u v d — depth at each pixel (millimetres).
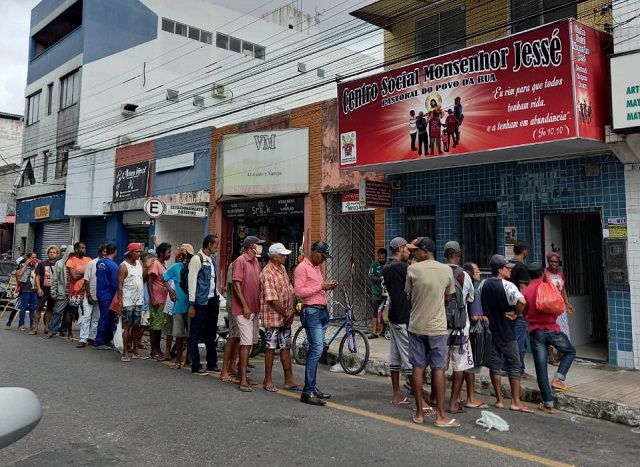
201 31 27406
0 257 27688
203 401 6168
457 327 5910
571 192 8742
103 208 21406
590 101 7688
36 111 28234
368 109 10305
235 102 27875
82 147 23156
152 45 25766
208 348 8008
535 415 6094
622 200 8133
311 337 6332
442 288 5480
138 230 20844
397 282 6258
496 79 8367
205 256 7840
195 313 7730
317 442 4836
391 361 6395
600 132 7773
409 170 10883
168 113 25812
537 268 6371
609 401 6066
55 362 8406
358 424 5438
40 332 12148
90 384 6930
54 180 25531
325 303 6488
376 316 11039
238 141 14922
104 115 24234
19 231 27750
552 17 9680
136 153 20031
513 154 8828
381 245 11773
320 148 13383
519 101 8086
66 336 11516
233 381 7297
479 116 8578
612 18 8094
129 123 24891
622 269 8047
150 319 8898
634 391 6551
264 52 29562
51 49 27109
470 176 10133
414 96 9523
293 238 14695
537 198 9164
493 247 9891
